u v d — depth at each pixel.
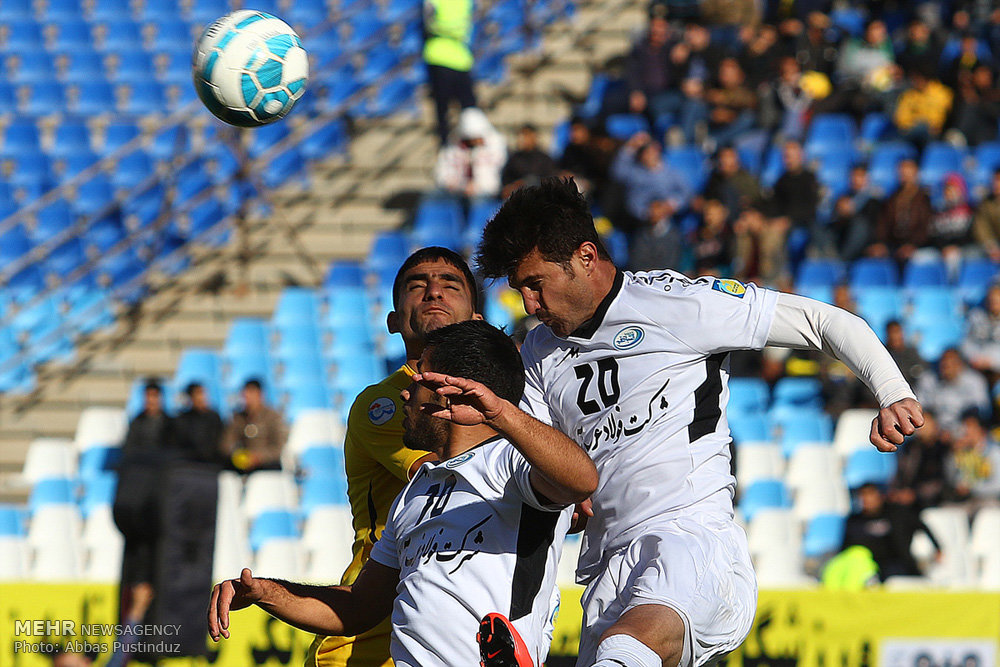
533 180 44.50
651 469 13.12
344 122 52.47
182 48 59.09
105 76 58.34
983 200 45.00
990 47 55.12
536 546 11.60
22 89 57.56
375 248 47.00
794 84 49.62
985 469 35.44
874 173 49.53
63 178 53.16
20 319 47.12
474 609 11.41
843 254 44.53
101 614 26.22
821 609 26.58
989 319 40.12
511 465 11.47
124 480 22.88
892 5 57.84
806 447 37.19
